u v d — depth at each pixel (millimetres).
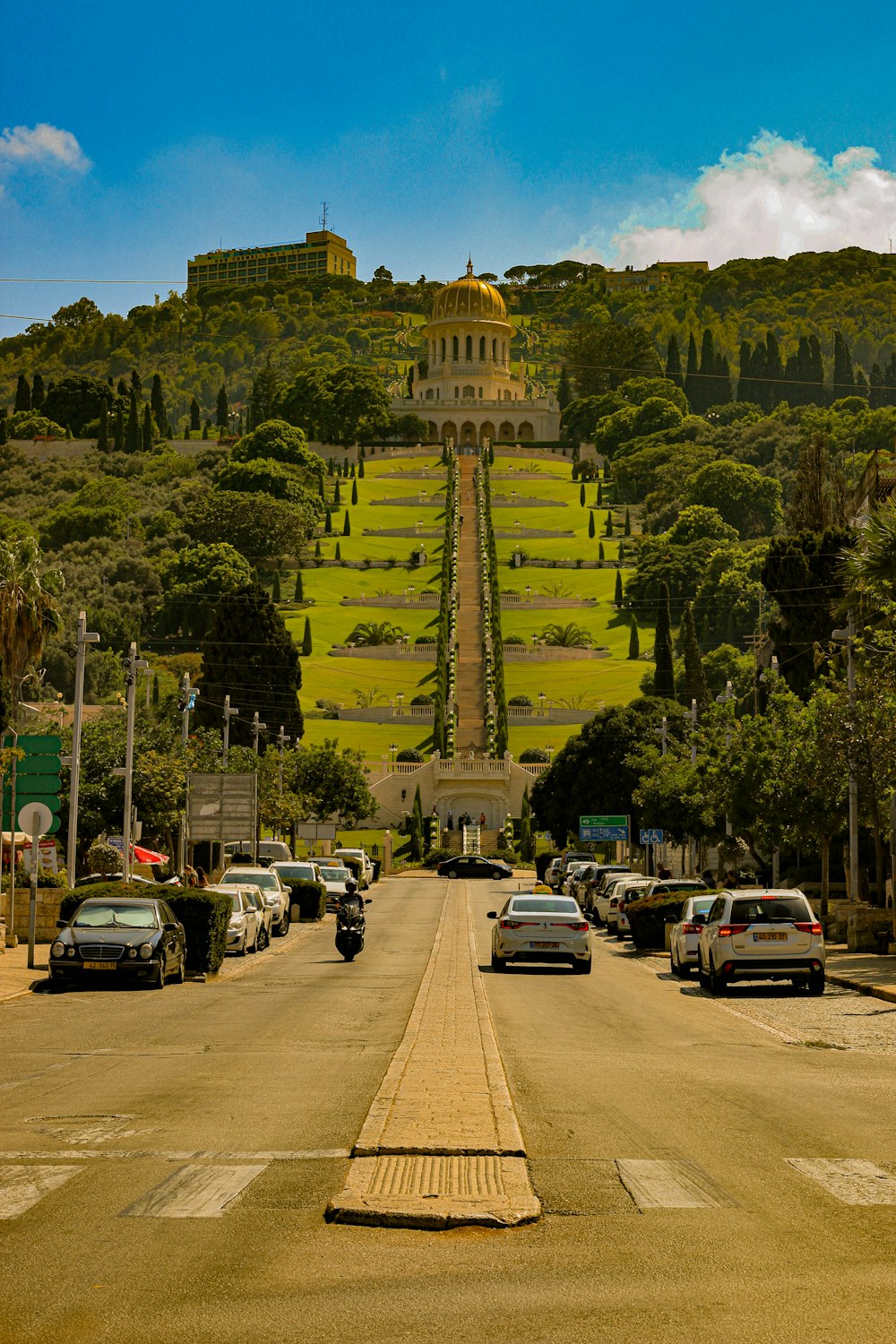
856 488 120250
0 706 98938
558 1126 23812
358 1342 12992
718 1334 13273
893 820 72125
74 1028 39125
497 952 64375
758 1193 18891
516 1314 13812
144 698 179125
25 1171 19781
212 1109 25062
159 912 54719
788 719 90000
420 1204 17484
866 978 56719
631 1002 49531
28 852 65562
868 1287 14719
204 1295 14312
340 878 120938
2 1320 13492
